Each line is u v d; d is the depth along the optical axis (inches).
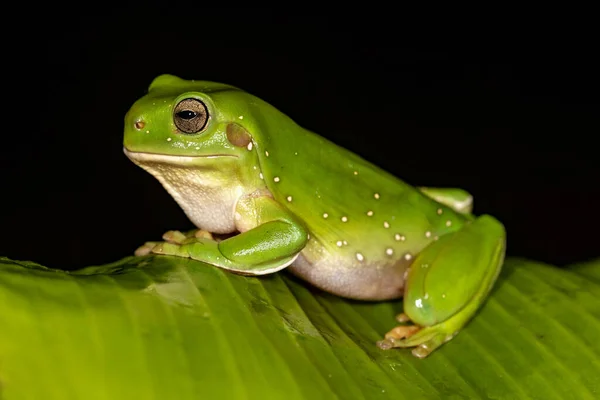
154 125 15.9
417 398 14.6
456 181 30.9
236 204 16.3
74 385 13.5
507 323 15.8
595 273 16.6
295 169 16.3
